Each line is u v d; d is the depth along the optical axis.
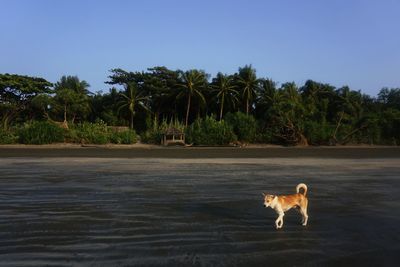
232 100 89.81
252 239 10.30
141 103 91.25
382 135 80.25
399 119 79.69
